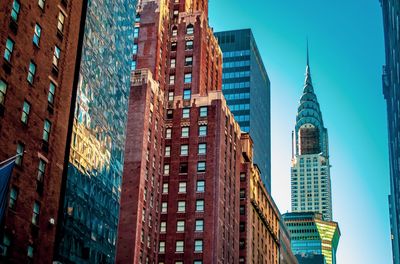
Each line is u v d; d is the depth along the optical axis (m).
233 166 136.62
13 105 58.53
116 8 97.19
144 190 111.44
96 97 86.62
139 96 116.19
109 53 92.88
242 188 146.50
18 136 59.09
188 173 123.75
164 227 119.81
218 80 151.12
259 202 160.62
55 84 67.00
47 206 63.66
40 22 64.50
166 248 118.06
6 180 47.31
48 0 66.62
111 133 91.75
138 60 128.38
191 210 120.50
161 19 133.00
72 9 72.06
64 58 69.25
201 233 118.25
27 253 59.59
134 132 113.00
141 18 132.25
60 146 67.06
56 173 65.88
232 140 137.75
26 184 60.00
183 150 126.00
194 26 139.50
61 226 73.25
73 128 78.19
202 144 125.94
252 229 149.38
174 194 122.38
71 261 75.31
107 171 89.06
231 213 130.88
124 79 99.31
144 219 110.31
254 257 147.88
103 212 86.25
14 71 59.00
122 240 104.38
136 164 110.12
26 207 59.78
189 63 135.38
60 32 68.94
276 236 181.00
